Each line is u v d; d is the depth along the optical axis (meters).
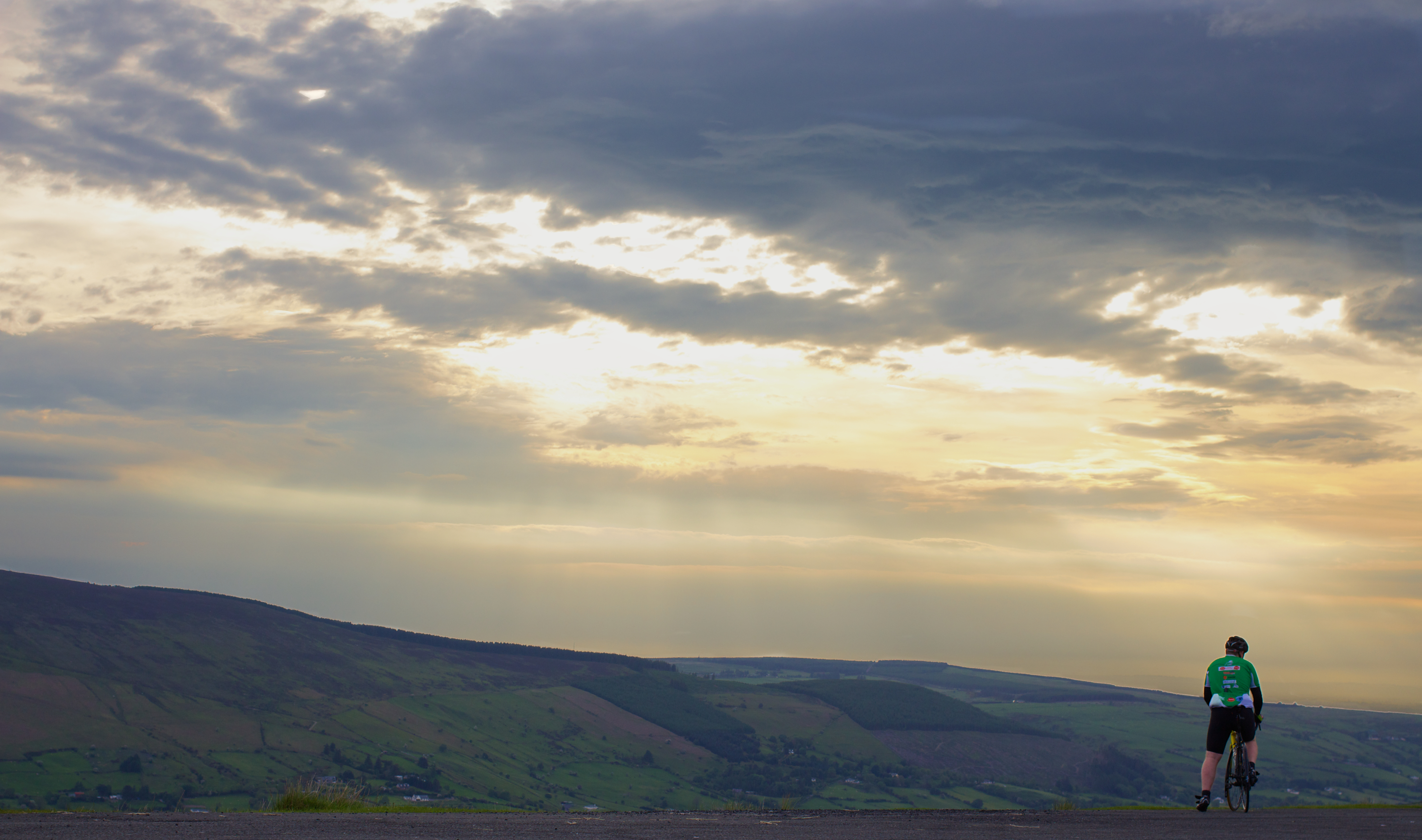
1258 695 15.92
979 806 186.38
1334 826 12.41
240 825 10.02
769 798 191.25
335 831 9.49
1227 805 16.03
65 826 9.38
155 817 11.36
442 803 159.75
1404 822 13.56
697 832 10.26
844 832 10.60
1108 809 17.86
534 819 12.26
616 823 11.59
